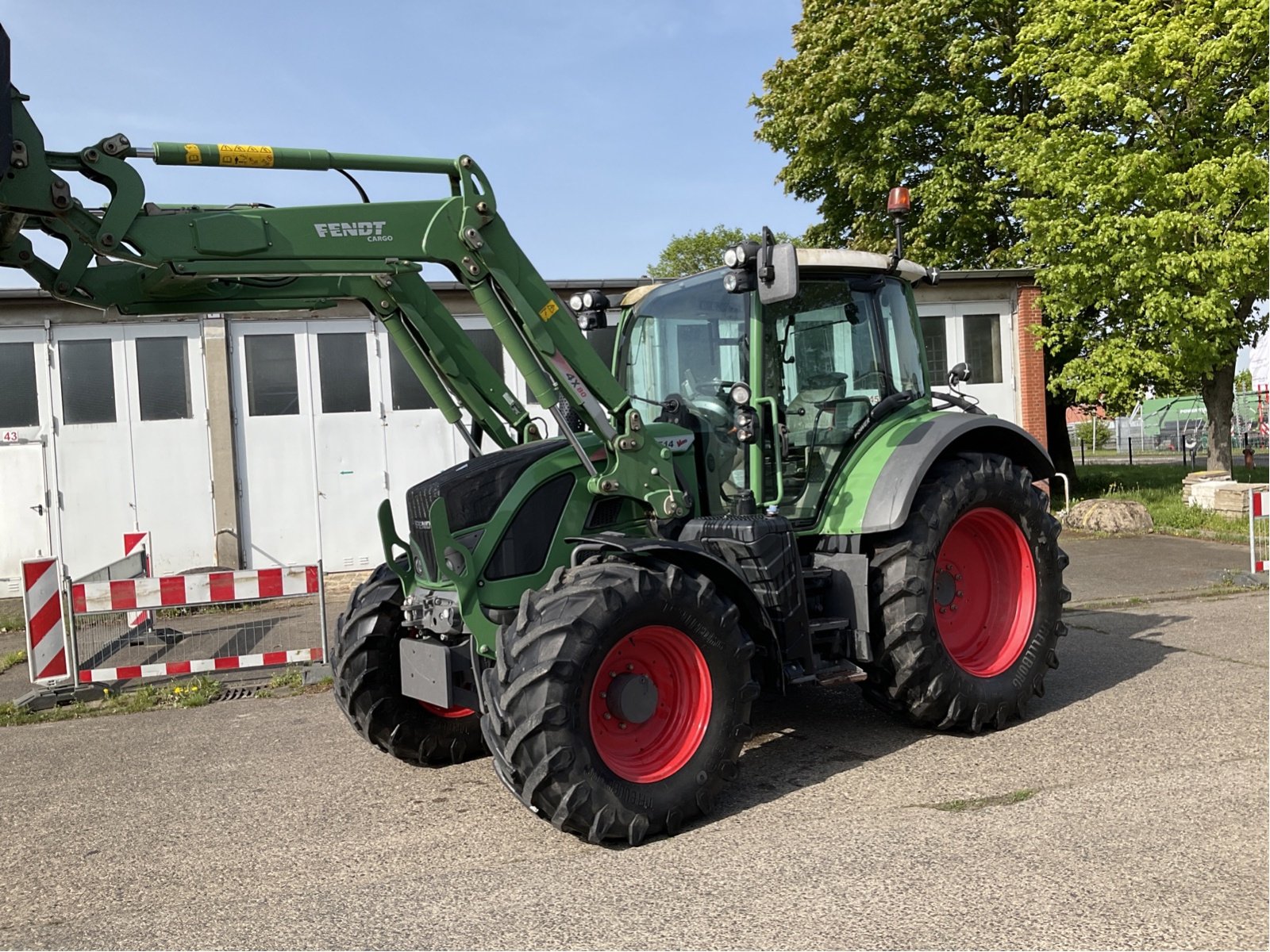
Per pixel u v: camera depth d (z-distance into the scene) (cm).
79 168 345
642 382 528
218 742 552
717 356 489
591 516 443
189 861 372
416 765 490
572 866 347
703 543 448
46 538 1148
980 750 462
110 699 667
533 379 422
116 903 336
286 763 502
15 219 344
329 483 1201
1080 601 859
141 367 1161
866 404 525
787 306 491
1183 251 1405
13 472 1140
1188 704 516
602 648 365
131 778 488
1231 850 329
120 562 873
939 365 1455
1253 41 1366
